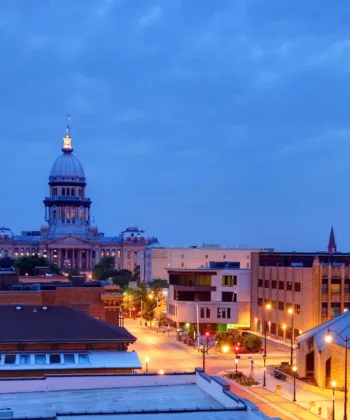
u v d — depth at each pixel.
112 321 102.25
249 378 101.62
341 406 85.31
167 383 47.69
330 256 157.25
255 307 159.75
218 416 37.28
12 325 74.62
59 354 70.06
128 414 37.31
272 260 159.62
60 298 101.56
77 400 43.03
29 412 39.59
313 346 100.19
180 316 164.12
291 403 87.62
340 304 135.75
